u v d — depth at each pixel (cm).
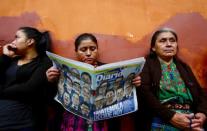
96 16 233
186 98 193
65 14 232
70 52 227
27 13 232
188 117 182
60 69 178
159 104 185
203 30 238
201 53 235
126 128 219
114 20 233
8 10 233
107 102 176
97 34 230
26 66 195
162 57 203
